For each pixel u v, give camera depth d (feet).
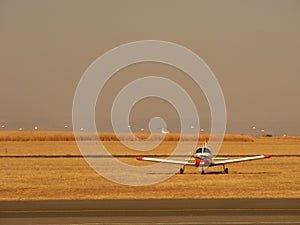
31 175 599.57
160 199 388.98
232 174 631.97
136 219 302.45
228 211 329.52
